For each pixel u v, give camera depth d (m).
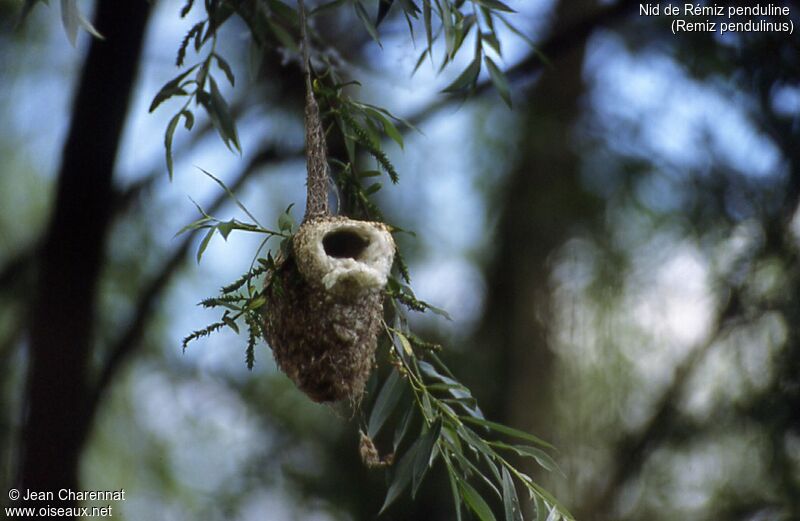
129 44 7.76
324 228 4.07
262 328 4.36
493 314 10.81
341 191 4.68
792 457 9.00
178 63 4.92
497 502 9.04
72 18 4.06
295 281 4.12
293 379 4.15
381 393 4.24
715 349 9.88
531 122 10.41
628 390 10.52
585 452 10.34
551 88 10.54
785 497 9.02
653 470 10.31
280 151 9.83
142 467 10.43
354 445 10.05
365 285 3.98
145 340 10.44
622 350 10.40
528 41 5.27
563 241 10.52
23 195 10.34
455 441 4.23
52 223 8.27
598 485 10.30
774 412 8.80
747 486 9.55
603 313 10.34
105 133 8.04
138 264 10.20
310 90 4.38
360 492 9.84
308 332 4.07
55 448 8.22
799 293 8.69
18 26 4.30
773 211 8.71
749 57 7.97
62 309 8.27
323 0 8.45
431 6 4.71
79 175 8.13
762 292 8.98
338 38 8.80
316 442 10.29
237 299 4.17
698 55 8.49
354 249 4.26
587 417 10.41
